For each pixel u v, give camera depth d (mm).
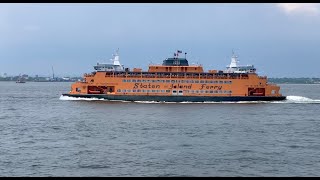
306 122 140375
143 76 197875
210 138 107125
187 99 196875
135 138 106875
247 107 184750
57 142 101562
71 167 79562
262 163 82625
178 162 83062
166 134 113000
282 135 112875
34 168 78688
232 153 90312
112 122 136750
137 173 76062
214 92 198125
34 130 120250
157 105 187250
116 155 88375
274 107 189500
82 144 99125
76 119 145250
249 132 117438
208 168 79188
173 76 197000
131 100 197750
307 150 93812
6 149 93375
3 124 133500
